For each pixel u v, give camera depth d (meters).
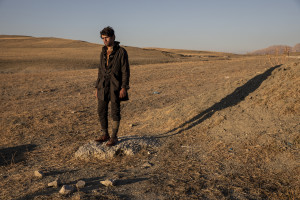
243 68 15.57
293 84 4.47
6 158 4.27
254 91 5.00
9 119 7.07
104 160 3.59
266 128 3.70
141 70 18.91
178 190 2.46
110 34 3.25
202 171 2.94
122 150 3.73
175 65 21.16
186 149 3.71
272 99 4.39
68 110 7.91
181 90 10.58
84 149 3.80
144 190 2.50
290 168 2.75
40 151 4.48
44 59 38.56
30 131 5.91
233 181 2.62
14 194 2.64
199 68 17.89
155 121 5.41
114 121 3.66
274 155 3.06
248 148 3.35
